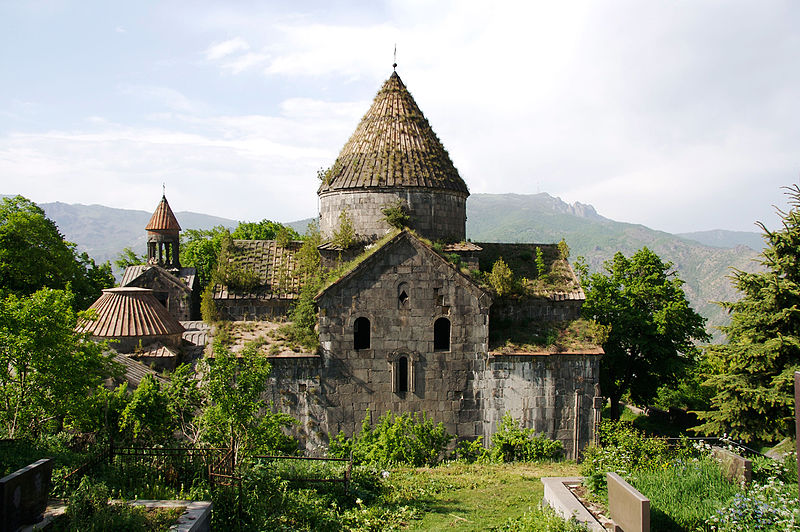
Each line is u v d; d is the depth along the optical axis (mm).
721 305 24156
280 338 22891
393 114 26875
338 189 25453
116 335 25641
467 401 22969
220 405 14320
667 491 12375
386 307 22547
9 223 37906
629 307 35781
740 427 23094
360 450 21734
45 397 16531
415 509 15625
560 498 13398
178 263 49312
